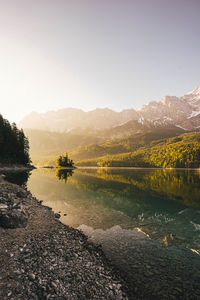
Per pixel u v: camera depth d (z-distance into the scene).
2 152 97.19
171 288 9.76
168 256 13.16
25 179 56.19
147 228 18.95
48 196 33.56
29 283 9.09
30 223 17.39
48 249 12.80
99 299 8.62
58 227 17.38
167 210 26.89
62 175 82.88
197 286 9.95
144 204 30.38
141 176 91.31
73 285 9.37
